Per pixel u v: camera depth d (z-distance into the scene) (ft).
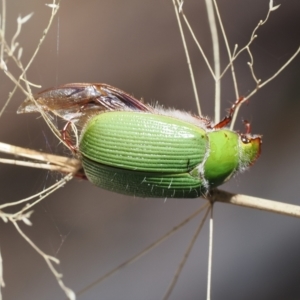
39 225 0.67
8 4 0.67
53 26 0.67
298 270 0.67
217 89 0.59
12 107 0.66
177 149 0.57
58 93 0.57
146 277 0.68
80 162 0.58
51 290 0.67
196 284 0.68
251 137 0.58
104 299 0.67
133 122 0.57
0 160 0.57
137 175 0.57
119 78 0.68
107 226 0.68
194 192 0.57
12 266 0.67
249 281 0.68
